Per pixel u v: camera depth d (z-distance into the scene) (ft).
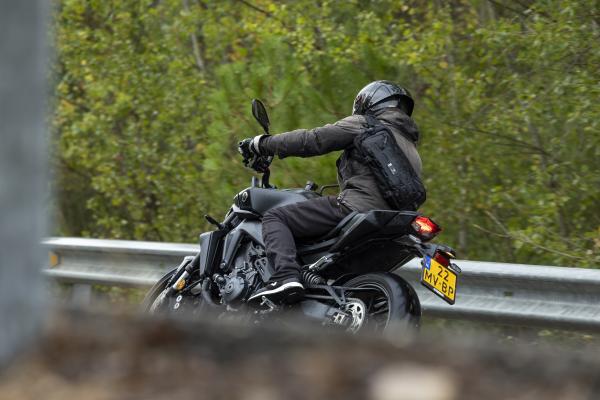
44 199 32.50
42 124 31.96
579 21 125.39
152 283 97.60
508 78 131.03
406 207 69.72
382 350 35.86
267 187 78.74
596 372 33.63
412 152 72.08
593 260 115.24
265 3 185.16
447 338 40.16
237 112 131.34
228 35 197.67
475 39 143.43
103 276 101.19
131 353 34.71
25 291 32.32
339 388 30.89
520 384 32.30
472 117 137.39
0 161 30.91
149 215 215.72
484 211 139.44
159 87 204.74
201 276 75.77
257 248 73.56
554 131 129.70
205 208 187.32
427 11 154.71
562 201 121.60
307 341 37.17
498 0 145.79
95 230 244.63
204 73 205.36
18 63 30.94
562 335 91.86
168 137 207.21
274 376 32.32
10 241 31.53
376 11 161.68
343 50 147.95
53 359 33.30
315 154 72.33
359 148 70.38
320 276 69.41
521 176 133.90
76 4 210.18
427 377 31.71
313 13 165.27
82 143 211.00
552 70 127.75
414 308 63.77
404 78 143.13
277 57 130.00
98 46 209.97
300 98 129.39
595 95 119.65
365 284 66.59
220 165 133.90
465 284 79.10
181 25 203.41
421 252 65.51
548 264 135.03
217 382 31.78
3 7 30.37
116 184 207.21
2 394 30.73
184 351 35.27
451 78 139.54
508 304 76.84
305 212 70.95
